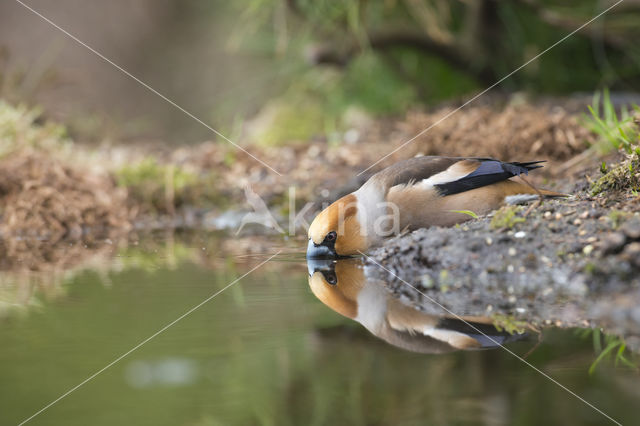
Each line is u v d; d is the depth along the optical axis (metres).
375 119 19.62
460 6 23.16
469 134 14.25
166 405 4.86
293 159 16.28
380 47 21.06
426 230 9.27
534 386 5.03
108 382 5.32
